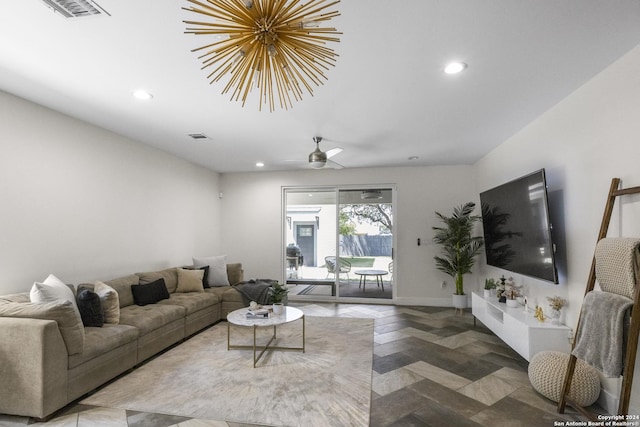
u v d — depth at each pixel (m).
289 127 3.92
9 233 2.97
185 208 5.73
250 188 6.83
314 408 2.53
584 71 2.55
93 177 3.85
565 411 2.50
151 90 2.90
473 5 1.80
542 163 3.46
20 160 3.06
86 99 3.10
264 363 3.40
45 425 2.31
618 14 1.87
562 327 2.98
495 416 2.44
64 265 3.49
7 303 2.59
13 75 2.62
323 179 6.56
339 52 2.27
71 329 2.50
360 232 6.55
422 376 3.10
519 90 2.89
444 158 5.53
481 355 3.62
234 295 5.04
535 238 3.29
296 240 6.79
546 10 1.84
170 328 3.77
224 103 3.20
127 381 2.98
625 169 2.32
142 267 4.66
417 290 6.12
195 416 2.43
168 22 1.95
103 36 2.09
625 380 1.97
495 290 4.47
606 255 2.26
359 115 3.51
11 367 2.33
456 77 2.64
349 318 5.17
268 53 1.37
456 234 5.52
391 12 1.85
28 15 1.87
